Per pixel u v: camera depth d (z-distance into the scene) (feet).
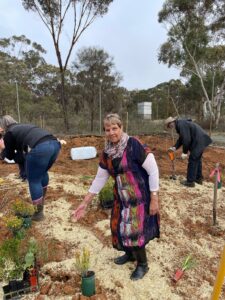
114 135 8.40
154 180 8.68
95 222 13.15
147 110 70.90
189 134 17.88
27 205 12.78
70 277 9.62
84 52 65.87
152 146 31.89
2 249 9.41
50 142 12.15
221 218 14.38
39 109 74.08
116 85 70.49
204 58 77.66
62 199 15.29
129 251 9.48
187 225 13.55
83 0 48.26
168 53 77.77
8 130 12.46
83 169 21.02
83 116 68.39
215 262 11.02
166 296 9.09
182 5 69.00
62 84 51.03
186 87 101.71
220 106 82.23
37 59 102.78
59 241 11.55
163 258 10.90
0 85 70.08
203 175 21.39
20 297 8.83
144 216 8.91
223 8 68.18
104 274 9.86
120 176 8.73
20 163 13.71
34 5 47.52
